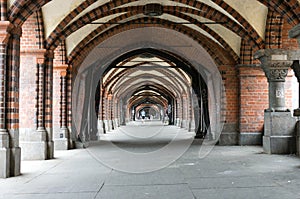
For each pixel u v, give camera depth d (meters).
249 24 11.27
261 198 5.38
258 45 11.51
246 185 6.34
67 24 10.98
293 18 8.62
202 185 6.38
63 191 6.00
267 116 11.54
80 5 10.66
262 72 13.95
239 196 5.51
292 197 5.41
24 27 10.60
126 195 5.65
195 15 13.52
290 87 13.16
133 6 12.95
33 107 10.64
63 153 12.02
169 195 5.62
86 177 7.33
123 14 13.57
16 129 7.89
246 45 13.77
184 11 12.97
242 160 9.75
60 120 13.36
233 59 14.56
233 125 14.54
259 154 11.19
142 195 5.63
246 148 13.06
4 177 7.38
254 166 8.62
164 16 14.68
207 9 11.99
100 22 13.36
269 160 9.72
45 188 6.27
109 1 11.74
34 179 7.19
